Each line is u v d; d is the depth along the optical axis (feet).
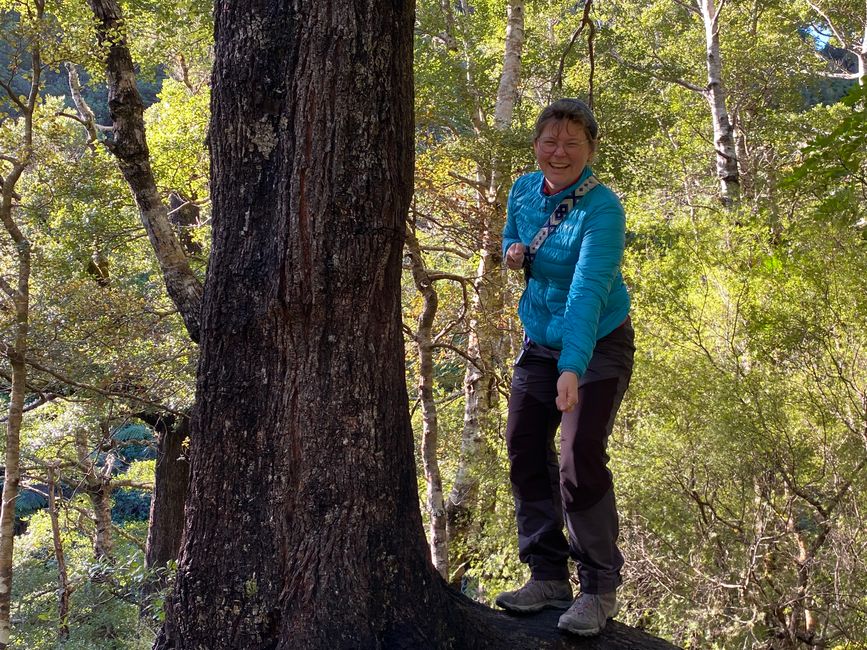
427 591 8.33
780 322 22.88
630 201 36.27
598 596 8.62
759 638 20.52
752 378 22.48
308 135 7.89
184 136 38.37
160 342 30.76
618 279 8.66
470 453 28.68
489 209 27.45
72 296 26.89
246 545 8.08
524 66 44.50
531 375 8.89
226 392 8.13
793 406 22.44
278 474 8.04
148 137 39.19
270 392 8.07
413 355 30.81
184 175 38.91
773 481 21.58
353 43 7.87
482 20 47.14
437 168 27.91
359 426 8.06
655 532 20.93
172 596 8.42
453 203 27.12
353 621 7.87
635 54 52.31
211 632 8.13
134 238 31.91
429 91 30.83
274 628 8.01
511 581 23.06
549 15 53.57
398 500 8.29
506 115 33.86
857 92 18.16
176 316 31.99
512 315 26.99
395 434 8.32
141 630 24.04
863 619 19.70
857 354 22.59
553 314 8.55
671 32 63.36
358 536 7.99
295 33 7.89
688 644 20.02
